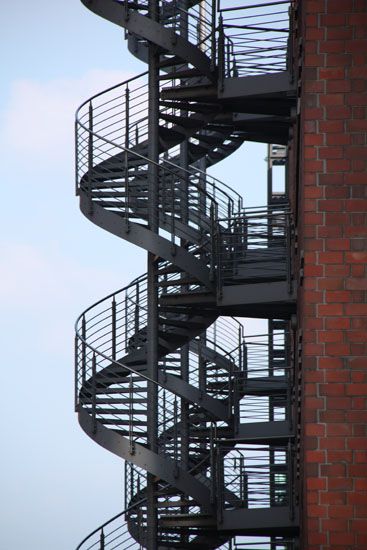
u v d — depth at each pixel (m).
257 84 59.19
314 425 37.34
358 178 38.31
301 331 40.50
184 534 62.44
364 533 36.84
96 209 58.69
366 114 38.59
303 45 39.75
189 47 59.34
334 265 37.97
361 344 37.56
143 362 61.75
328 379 37.47
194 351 69.69
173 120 62.12
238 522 57.25
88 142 59.88
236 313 59.91
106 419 58.81
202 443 70.62
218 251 57.12
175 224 59.50
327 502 37.00
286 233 56.28
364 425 37.22
